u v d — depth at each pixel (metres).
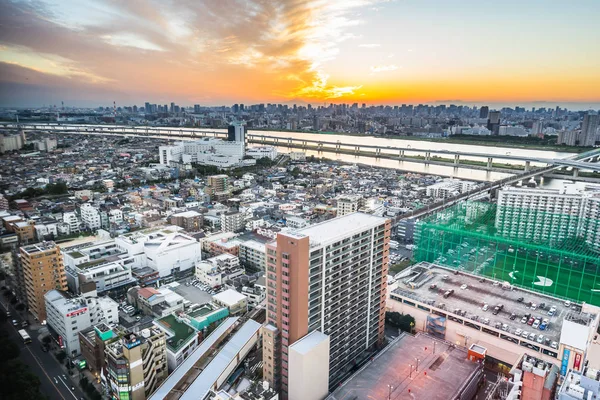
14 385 172.62
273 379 176.50
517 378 148.75
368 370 181.50
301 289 163.12
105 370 182.25
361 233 189.88
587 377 135.38
